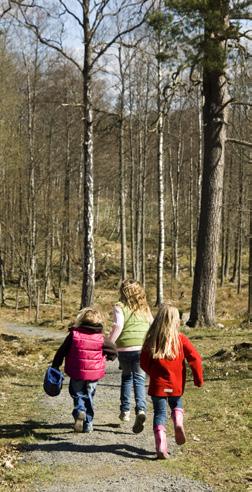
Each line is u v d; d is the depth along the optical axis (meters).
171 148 50.16
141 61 34.88
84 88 20.44
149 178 54.44
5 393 10.16
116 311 7.41
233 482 5.53
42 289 40.12
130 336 7.36
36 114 40.62
